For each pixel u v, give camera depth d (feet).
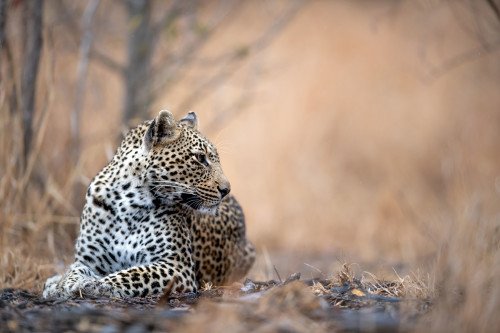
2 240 29.17
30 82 33.60
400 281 22.57
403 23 71.05
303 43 68.90
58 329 16.31
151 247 24.29
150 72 45.16
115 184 24.48
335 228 49.67
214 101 57.62
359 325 16.44
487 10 47.67
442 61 68.23
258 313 16.75
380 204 50.75
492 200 31.30
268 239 47.70
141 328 16.14
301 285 18.93
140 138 24.86
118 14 52.60
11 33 34.45
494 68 69.21
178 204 25.02
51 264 29.40
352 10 74.28
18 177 32.12
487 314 15.80
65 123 43.78
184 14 46.98
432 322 16.37
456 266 19.62
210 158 25.30
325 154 57.98
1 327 16.53
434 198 49.06
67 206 33.24
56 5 44.06
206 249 26.99
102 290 21.74
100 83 51.03
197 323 15.49
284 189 53.01
